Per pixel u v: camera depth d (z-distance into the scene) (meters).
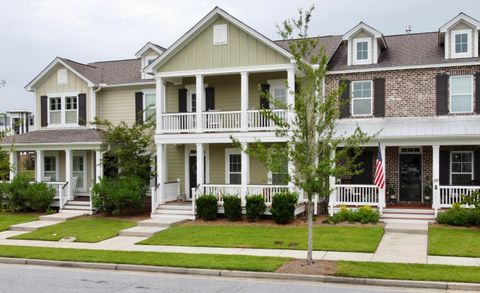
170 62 25.16
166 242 18.70
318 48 26.92
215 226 21.80
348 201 23.20
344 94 25.08
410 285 12.38
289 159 14.23
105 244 18.78
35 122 30.27
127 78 29.25
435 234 18.72
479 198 20.17
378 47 25.52
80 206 26.67
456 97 23.80
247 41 23.84
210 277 13.88
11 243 19.42
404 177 24.70
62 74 29.56
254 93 25.95
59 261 15.98
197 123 24.53
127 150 25.88
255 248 17.22
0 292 12.38
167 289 12.42
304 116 14.16
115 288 12.63
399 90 24.53
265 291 12.03
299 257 15.58
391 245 17.25
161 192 25.23
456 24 23.84
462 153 23.86
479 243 16.92
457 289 12.10
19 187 26.88
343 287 12.42
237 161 26.42
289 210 21.84
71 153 27.70
